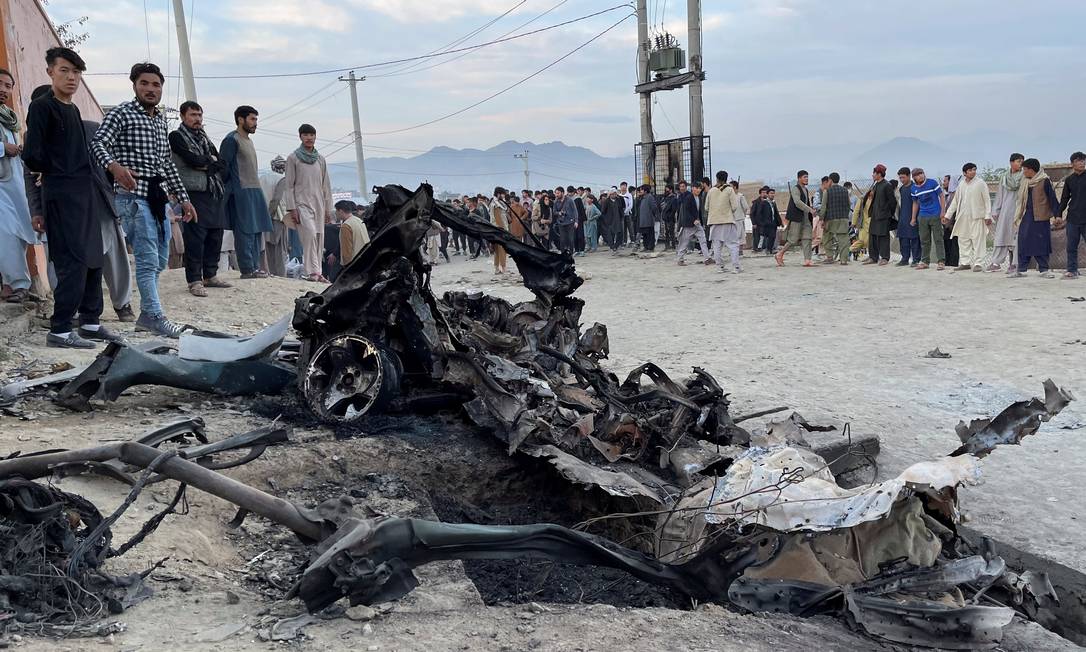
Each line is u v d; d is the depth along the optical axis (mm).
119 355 5688
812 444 6246
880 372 9031
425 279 5973
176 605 3242
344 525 3391
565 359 6309
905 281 15594
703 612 3633
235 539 4133
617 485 4777
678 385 6121
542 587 4512
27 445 4754
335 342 5785
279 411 5926
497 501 5586
